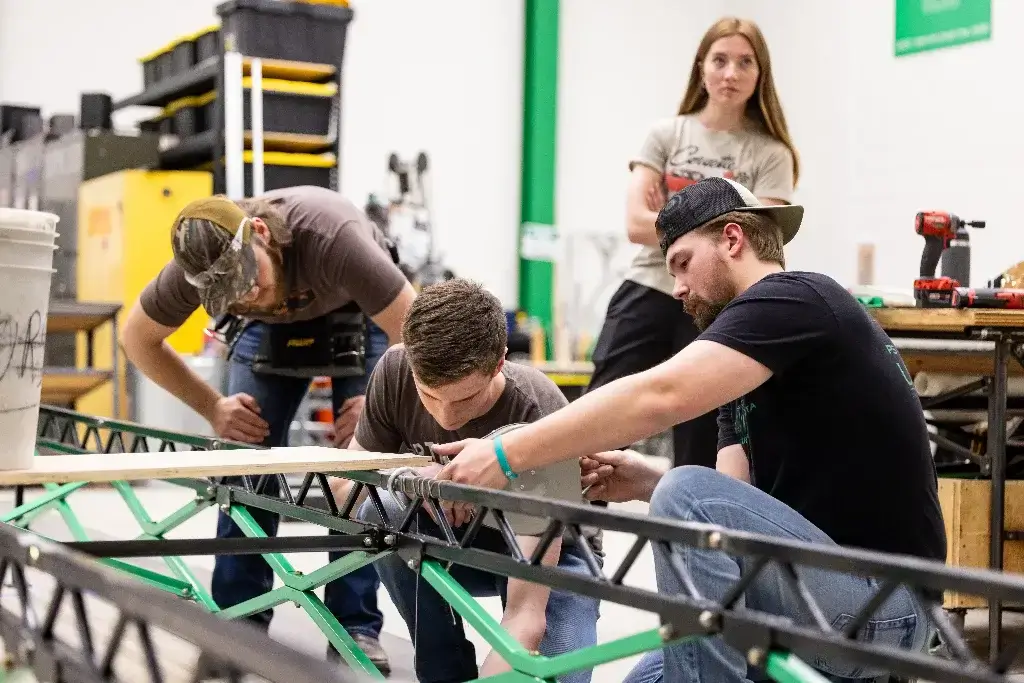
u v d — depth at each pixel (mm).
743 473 2039
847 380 1672
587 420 1600
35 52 7188
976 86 6535
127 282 5828
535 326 7527
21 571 1261
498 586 2252
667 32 8969
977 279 6492
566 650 2035
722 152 3379
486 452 1614
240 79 5625
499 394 2084
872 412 1679
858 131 7277
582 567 2076
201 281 2463
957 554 3023
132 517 4750
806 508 1731
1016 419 3631
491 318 1894
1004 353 2951
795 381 1690
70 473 1481
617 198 8953
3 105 6973
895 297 3127
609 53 8836
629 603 1295
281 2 5688
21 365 1468
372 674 1817
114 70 7371
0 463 1471
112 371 5770
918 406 1752
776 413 1730
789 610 1624
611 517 1303
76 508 4977
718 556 1630
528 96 8594
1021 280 3287
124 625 1056
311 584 1869
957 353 3297
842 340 1662
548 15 8531
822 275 1734
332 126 5871
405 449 2252
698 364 1613
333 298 2754
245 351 3020
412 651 3035
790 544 1146
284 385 3049
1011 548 3029
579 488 1867
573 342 7797
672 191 3404
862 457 1689
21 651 1245
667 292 3348
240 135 5648
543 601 1959
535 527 1873
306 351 2900
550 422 1615
